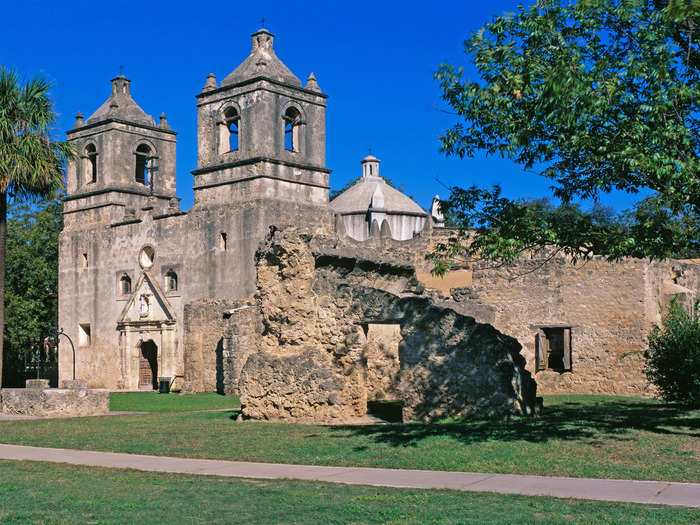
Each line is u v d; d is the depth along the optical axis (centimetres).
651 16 1527
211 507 1052
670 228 1588
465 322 1998
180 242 5262
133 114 5997
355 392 2100
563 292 2923
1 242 3033
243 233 4928
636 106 1572
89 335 5897
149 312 5347
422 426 1862
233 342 3772
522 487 1160
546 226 1623
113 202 5794
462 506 1026
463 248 1692
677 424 1803
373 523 948
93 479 1301
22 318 6009
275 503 1071
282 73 5216
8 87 3095
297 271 2161
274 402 2133
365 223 7881
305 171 5212
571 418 1934
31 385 3152
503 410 1945
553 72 1471
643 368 2728
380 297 2080
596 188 1655
